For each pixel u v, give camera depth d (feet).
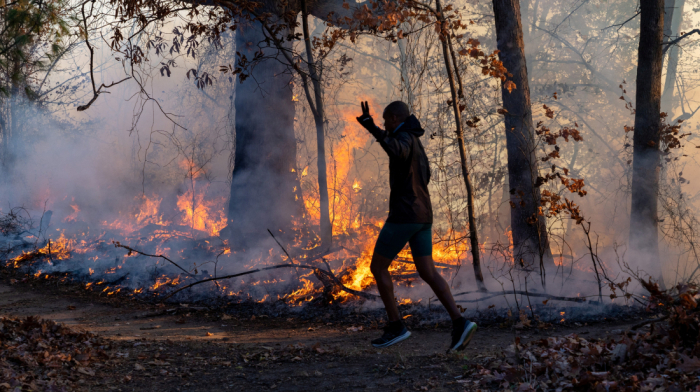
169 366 13.62
